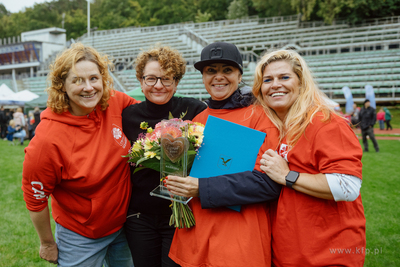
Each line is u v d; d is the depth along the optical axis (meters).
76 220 1.77
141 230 1.90
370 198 4.62
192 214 1.66
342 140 1.41
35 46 35.19
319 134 1.44
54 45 36.41
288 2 32.28
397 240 3.28
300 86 1.62
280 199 1.55
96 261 1.86
